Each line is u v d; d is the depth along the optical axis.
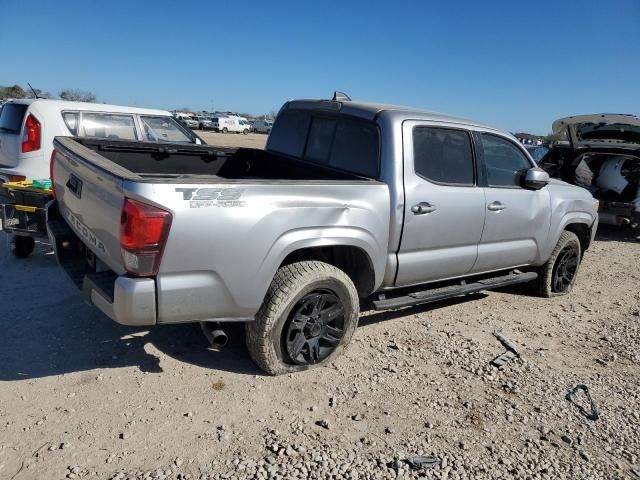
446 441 3.30
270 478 2.82
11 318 4.45
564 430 3.55
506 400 3.85
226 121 63.72
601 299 6.56
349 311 4.03
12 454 2.83
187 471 2.81
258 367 3.89
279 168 5.20
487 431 3.45
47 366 3.75
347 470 2.94
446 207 4.56
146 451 2.94
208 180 3.21
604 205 10.39
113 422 3.17
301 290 3.66
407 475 2.96
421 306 5.66
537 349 4.82
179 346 4.19
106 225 3.26
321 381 3.85
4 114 7.45
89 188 3.46
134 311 3.07
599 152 10.67
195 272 3.21
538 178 5.30
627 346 5.07
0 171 7.25
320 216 3.68
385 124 4.27
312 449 3.09
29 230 5.73
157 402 3.41
